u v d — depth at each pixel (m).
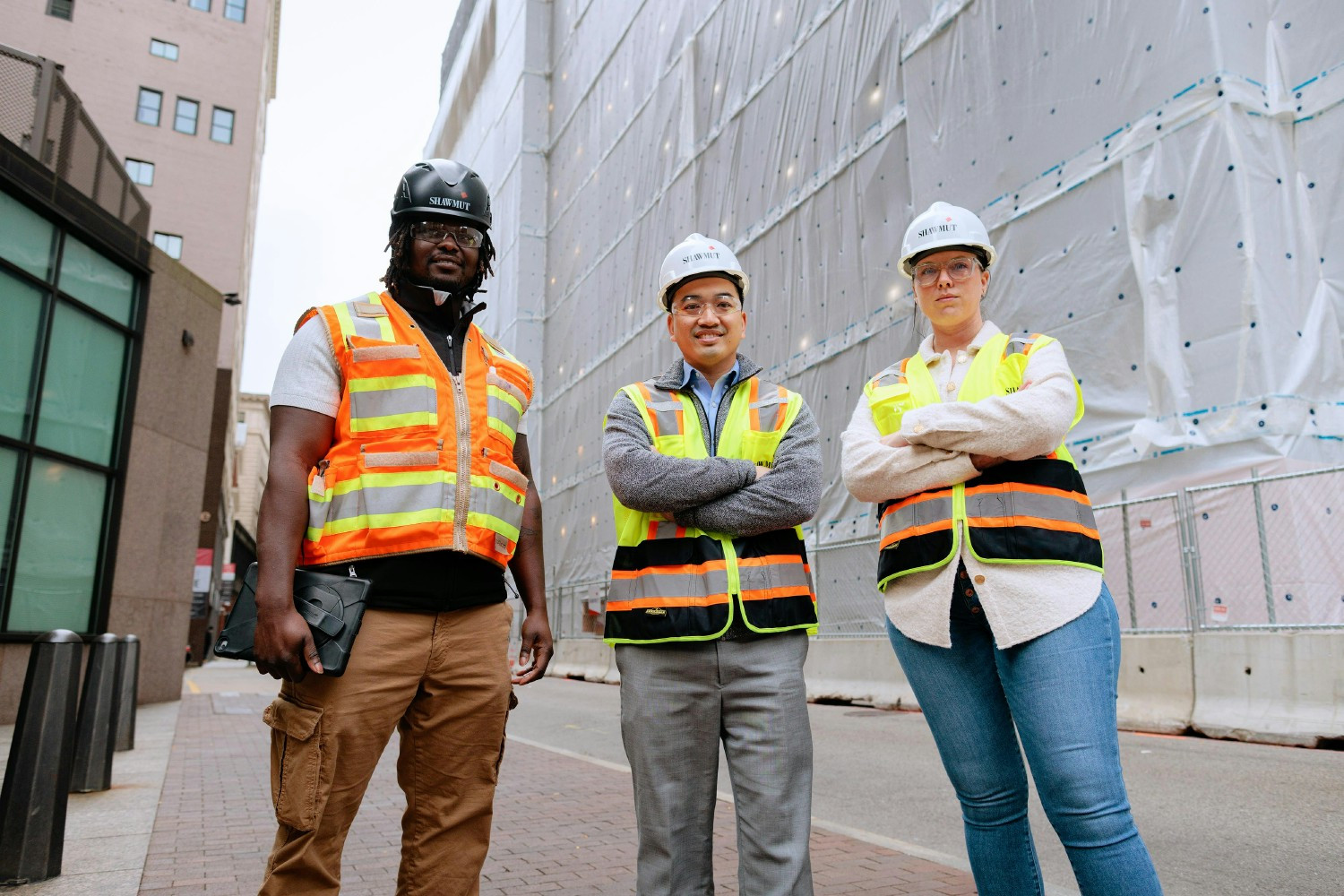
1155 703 7.27
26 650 9.52
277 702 1.91
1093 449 8.38
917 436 2.08
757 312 14.96
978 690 2.11
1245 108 7.68
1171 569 7.54
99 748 5.54
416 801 2.08
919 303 2.40
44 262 9.99
